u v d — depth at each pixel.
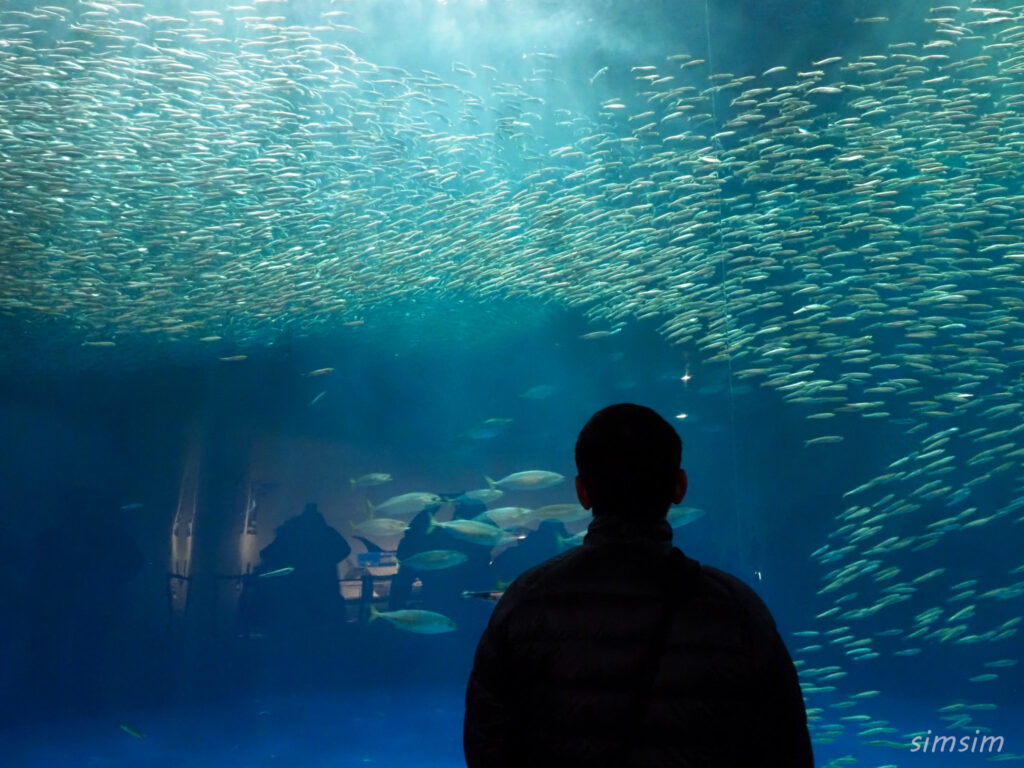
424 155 12.12
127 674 12.04
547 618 1.21
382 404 14.13
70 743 8.27
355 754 7.50
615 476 1.29
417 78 11.50
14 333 12.50
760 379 12.68
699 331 12.92
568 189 10.90
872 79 11.06
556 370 14.14
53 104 9.53
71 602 12.57
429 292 12.81
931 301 9.35
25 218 10.31
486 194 12.08
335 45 10.31
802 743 1.18
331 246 11.18
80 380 13.38
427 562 9.42
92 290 11.88
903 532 12.14
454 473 13.69
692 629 1.17
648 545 1.24
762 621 1.19
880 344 12.26
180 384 13.60
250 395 13.85
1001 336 11.36
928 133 9.51
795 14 11.29
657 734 1.13
